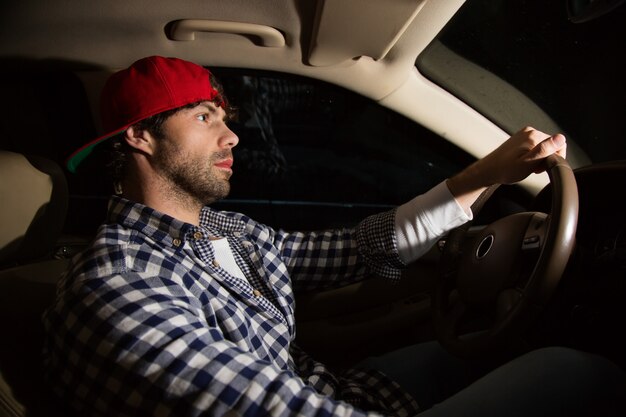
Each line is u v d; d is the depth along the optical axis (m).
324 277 1.35
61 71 1.37
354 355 1.52
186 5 1.18
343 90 1.46
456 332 1.14
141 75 1.07
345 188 3.68
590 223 1.13
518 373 0.92
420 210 1.24
